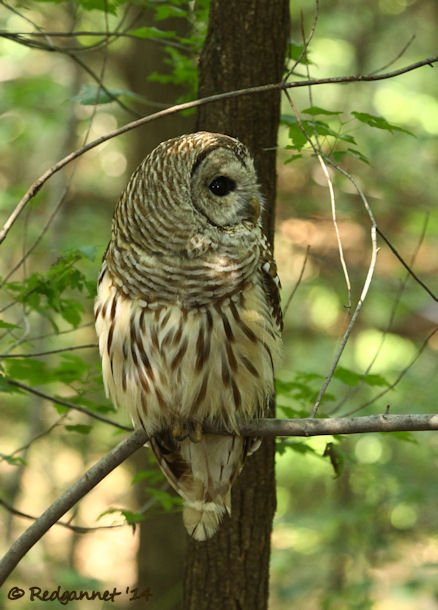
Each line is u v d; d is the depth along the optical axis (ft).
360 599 49.60
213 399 23.45
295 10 69.82
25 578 64.85
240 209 23.06
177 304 22.65
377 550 54.03
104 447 73.41
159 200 22.22
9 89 67.56
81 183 76.02
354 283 71.77
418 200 76.95
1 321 28.45
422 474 57.98
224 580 29.37
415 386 64.90
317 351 74.79
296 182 69.41
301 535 55.88
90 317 60.54
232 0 28.19
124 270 22.84
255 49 28.22
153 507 43.14
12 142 74.79
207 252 22.48
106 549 76.95
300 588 55.11
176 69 35.01
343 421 21.13
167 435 24.72
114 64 54.08
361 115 27.20
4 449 77.10
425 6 80.53
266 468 29.40
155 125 44.60
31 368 31.83
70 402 31.27
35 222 60.59
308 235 71.00
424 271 73.87
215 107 28.32
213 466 24.81
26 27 67.56
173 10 33.32
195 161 22.36
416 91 81.82
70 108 64.28
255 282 23.30
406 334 72.84
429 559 56.18
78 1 32.81
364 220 71.46
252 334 23.17
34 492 78.64
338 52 76.33
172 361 22.91
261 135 28.40
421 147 74.18
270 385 24.23
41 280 29.04
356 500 58.95
